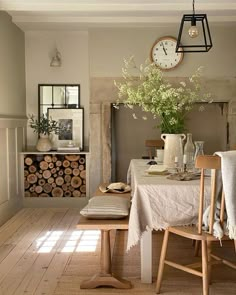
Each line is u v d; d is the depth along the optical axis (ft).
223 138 17.03
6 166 14.80
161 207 8.09
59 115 17.40
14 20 15.30
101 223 8.56
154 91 10.41
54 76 17.47
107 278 8.75
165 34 16.38
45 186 17.03
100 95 16.61
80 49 17.40
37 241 12.17
